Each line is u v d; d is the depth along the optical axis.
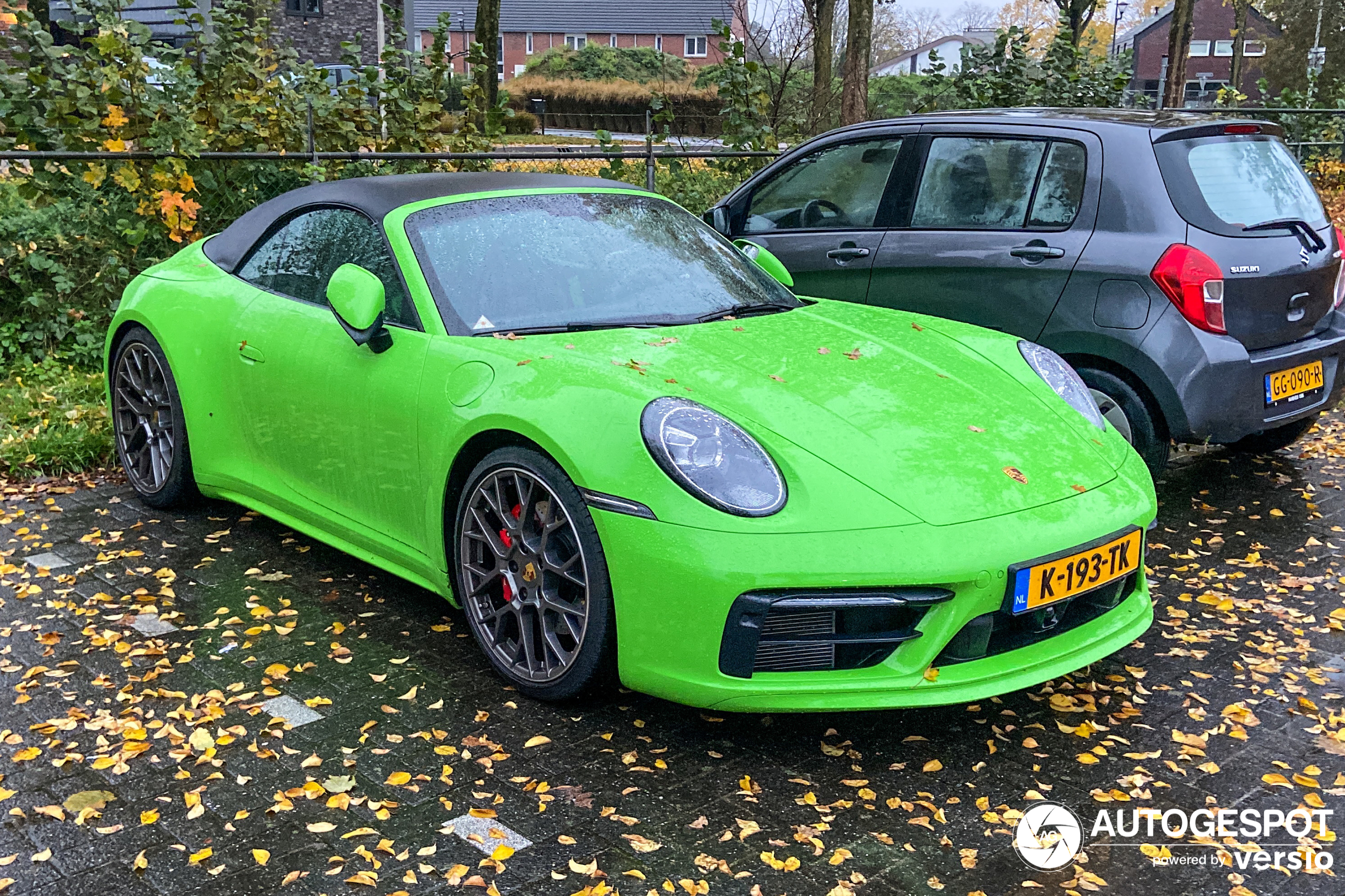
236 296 4.25
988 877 2.44
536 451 3.05
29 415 5.65
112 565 4.11
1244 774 2.88
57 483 5.05
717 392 3.10
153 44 7.32
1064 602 2.97
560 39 62.59
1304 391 4.92
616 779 2.78
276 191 7.57
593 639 2.95
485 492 3.21
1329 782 2.84
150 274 4.70
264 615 3.71
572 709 3.13
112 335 4.71
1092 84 13.75
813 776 2.83
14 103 6.66
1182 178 4.67
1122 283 4.64
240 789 2.72
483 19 26.81
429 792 2.72
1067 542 2.92
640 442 2.85
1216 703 3.25
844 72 12.47
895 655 2.82
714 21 10.33
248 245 4.40
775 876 2.43
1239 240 4.62
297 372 3.84
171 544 4.33
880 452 2.97
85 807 2.62
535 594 3.12
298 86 8.27
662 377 3.13
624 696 3.21
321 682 3.27
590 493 2.88
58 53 6.70
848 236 5.49
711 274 4.03
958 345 3.78
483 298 3.56
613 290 3.73
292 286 4.08
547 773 2.81
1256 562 4.35
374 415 3.54
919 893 2.38
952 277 5.11
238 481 4.28
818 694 2.78
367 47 38.69
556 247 3.83
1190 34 19.16
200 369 4.30
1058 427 3.36
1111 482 3.21
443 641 3.55
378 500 3.62
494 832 2.56
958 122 5.28
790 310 3.99
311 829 2.55
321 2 37.38
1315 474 5.48
